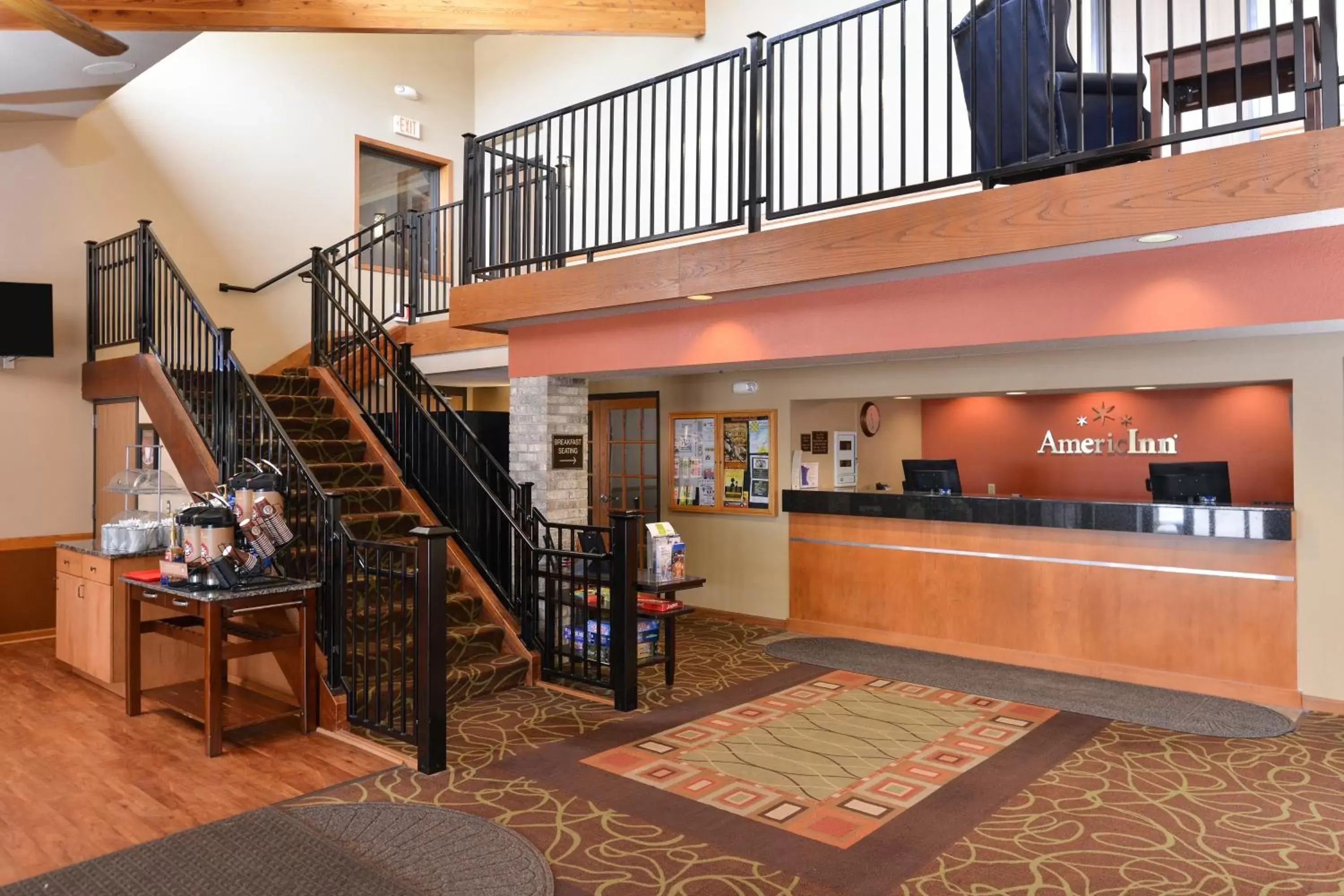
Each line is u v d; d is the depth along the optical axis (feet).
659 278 16.63
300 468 16.29
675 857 10.63
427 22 21.06
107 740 14.61
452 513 20.66
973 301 14.01
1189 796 12.52
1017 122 14.19
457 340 24.07
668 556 18.17
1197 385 18.52
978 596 20.56
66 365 23.15
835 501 22.81
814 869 10.36
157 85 25.23
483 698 17.16
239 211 27.04
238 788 12.62
